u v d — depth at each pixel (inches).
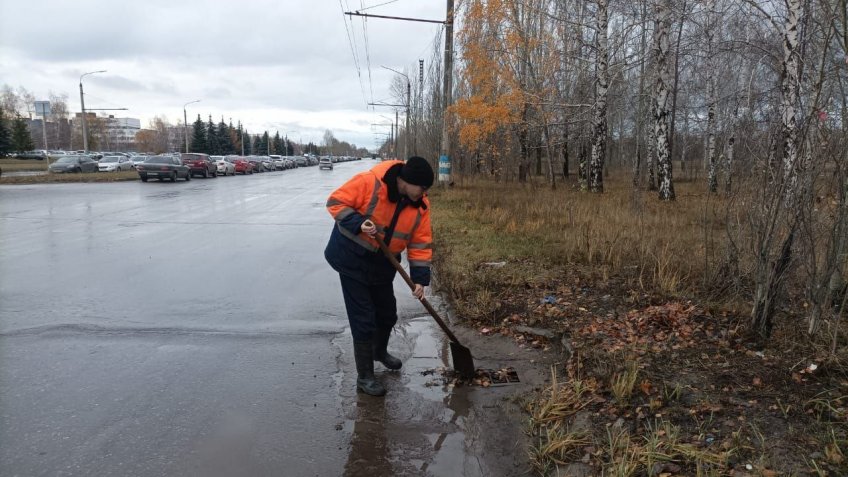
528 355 170.4
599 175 767.7
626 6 709.9
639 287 224.7
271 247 355.9
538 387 146.9
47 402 133.7
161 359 162.7
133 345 173.6
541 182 1117.7
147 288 243.3
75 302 218.5
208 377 150.9
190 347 173.2
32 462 108.6
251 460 111.8
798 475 97.5
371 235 135.1
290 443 118.8
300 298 232.4
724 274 197.0
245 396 140.2
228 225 459.2
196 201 684.7
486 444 120.3
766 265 150.7
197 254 326.0
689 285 216.1
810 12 179.0
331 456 114.5
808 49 197.2
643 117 824.9
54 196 721.6
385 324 156.3
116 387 143.0
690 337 165.0
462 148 1226.0
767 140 159.9
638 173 502.9
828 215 141.7
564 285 237.6
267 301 226.7
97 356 163.8
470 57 767.7
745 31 527.5
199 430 122.7
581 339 172.4
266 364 161.3
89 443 115.8
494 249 331.3
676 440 111.3
